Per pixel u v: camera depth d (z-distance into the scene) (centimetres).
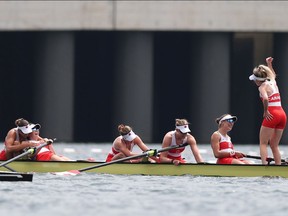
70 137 14538
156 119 16038
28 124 7300
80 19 14238
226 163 7219
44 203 5403
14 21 14338
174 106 16000
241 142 16300
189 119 15075
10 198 5612
